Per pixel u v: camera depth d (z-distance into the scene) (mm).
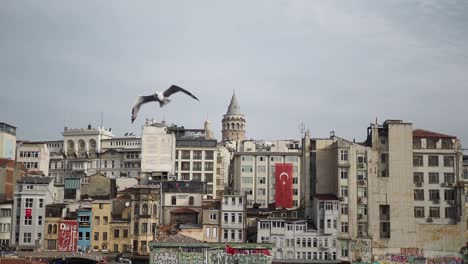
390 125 155500
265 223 147250
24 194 150125
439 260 149375
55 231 149000
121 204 154875
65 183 170625
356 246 148375
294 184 199375
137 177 186375
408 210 151875
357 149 154375
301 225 147250
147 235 146750
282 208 174250
